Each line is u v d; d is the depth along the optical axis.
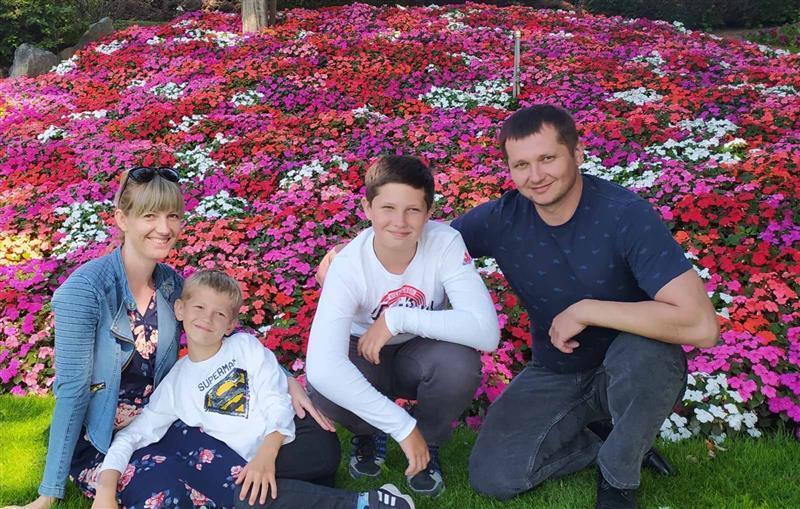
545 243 2.95
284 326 4.60
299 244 5.58
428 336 2.87
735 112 8.22
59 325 2.85
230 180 7.11
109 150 7.93
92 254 5.62
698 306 2.66
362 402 2.79
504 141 2.83
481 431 3.21
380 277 2.95
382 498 2.75
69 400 2.86
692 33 14.15
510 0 20.08
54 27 13.77
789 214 5.42
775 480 3.15
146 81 11.15
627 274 2.89
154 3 19.80
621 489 2.84
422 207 2.76
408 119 8.71
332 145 7.79
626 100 8.88
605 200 2.85
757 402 3.72
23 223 6.32
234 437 2.93
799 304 4.43
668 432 3.55
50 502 2.93
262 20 13.86
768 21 18.17
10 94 10.96
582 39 12.70
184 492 2.76
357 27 14.13
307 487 2.77
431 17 15.14
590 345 3.05
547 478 3.16
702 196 5.59
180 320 3.11
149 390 3.11
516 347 4.31
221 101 9.66
